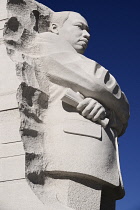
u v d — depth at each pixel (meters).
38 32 5.74
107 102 5.48
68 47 5.57
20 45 5.45
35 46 5.55
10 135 4.95
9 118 5.02
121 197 5.73
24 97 5.12
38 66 5.45
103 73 5.43
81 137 5.17
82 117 5.27
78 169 5.03
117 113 5.67
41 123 5.25
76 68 5.38
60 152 5.11
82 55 5.59
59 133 5.19
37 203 4.62
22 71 5.23
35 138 5.08
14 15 5.49
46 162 5.07
